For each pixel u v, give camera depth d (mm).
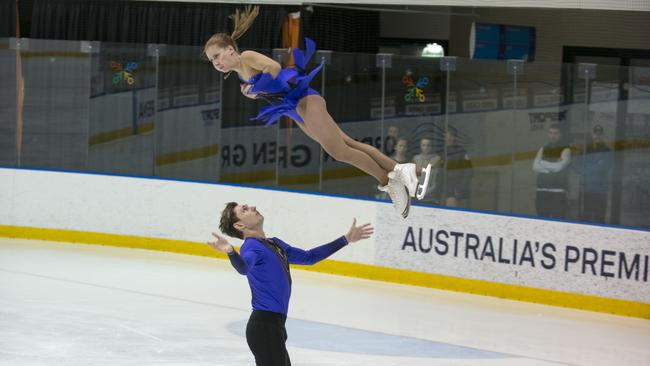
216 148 20703
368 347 13438
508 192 17688
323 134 8375
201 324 14375
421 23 24109
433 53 24047
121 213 21219
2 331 13516
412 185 8477
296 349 13203
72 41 21500
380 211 18391
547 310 16375
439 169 18172
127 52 21250
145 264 19312
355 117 18859
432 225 17844
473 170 17922
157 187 20922
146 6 22547
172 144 21094
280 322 9438
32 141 21906
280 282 9453
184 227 20719
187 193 20656
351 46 22500
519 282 17016
